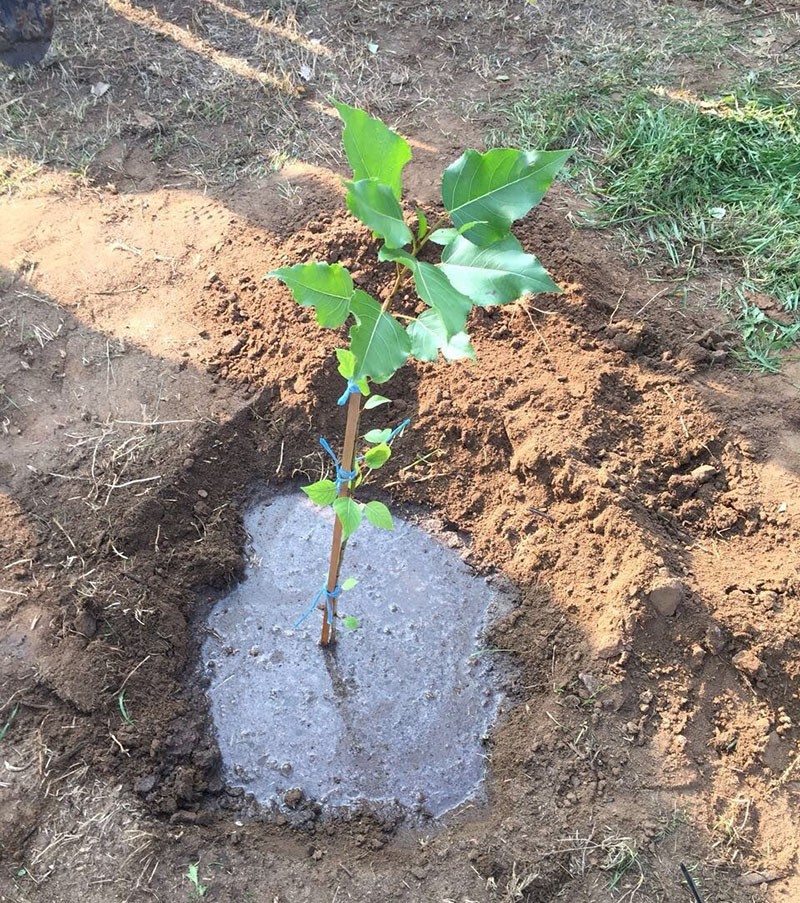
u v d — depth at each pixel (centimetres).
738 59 236
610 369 166
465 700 142
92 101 219
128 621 137
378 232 79
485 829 125
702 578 141
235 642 146
